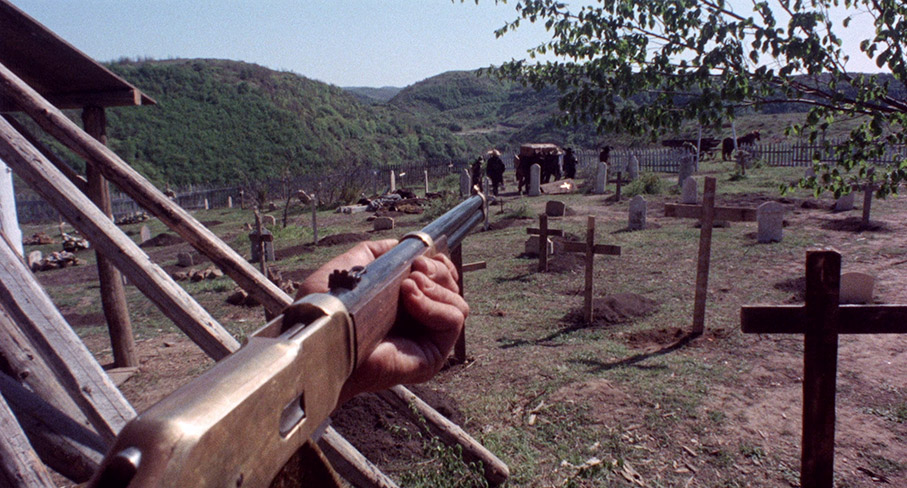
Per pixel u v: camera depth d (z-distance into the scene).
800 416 4.88
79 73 5.81
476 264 7.73
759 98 4.14
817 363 2.31
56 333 2.15
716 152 40.94
